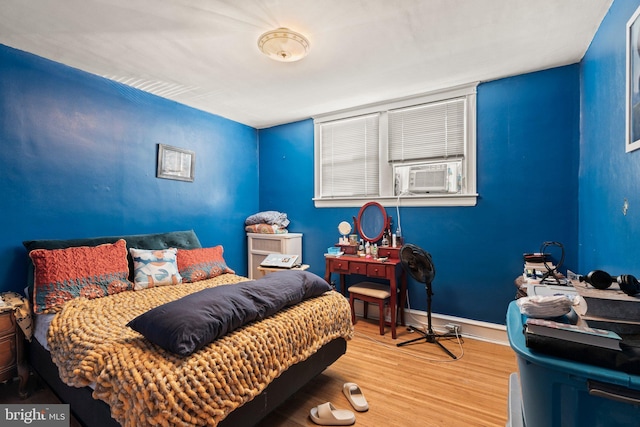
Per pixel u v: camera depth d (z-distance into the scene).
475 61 2.42
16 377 1.94
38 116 2.31
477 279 2.86
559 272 2.41
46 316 1.93
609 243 1.79
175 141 3.27
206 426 1.17
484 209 2.82
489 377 2.16
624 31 1.58
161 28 1.94
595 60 2.04
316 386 2.05
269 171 4.23
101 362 1.29
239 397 1.28
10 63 2.18
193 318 1.36
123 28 1.94
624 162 1.59
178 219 3.31
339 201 3.62
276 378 1.58
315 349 1.80
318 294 2.13
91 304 2.00
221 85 2.86
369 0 1.69
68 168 2.48
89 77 2.60
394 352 2.55
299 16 1.82
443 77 2.71
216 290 1.67
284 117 3.86
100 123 2.67
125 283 2.36
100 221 2.67
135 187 2.93
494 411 1.79
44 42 2.12
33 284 2.08
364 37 2.06
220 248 3.19
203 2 1.69
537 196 2.60
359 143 3.52
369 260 3.06
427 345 2.68
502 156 2.74
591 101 2.14
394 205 3.27
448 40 2.11
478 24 1.93
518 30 2.00
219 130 3.76
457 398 1.91
